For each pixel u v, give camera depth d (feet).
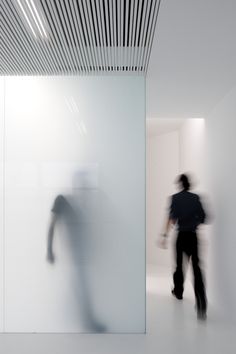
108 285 11.25
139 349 9.93
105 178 11.41
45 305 11.21
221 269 13.97
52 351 9.79
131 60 10.33
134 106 11.53
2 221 11.34
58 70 11.18
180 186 14.44
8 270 11.27
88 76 11.57
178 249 14.29
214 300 14.84
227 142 13.46
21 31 8.55
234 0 7.07
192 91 13.39
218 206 14.53
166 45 9.24
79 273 11.27
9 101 11.55
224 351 9.84
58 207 11.35
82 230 11.33
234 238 12.50
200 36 8.71
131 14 7.58
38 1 7.29
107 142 11.47
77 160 11.44
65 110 11.52
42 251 11.29
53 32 8.61
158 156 23.97
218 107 14.80
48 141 11.46
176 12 7.55
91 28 8.35
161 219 23.45
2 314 11.19
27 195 11.37
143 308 11.20
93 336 10.91
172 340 10.62
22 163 11.44
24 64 10.66
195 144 18.76
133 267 11.28
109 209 11.36
